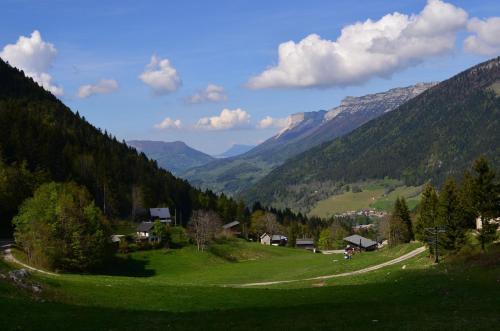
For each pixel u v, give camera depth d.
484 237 84.50
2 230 144.75
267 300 61.16
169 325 40.44
